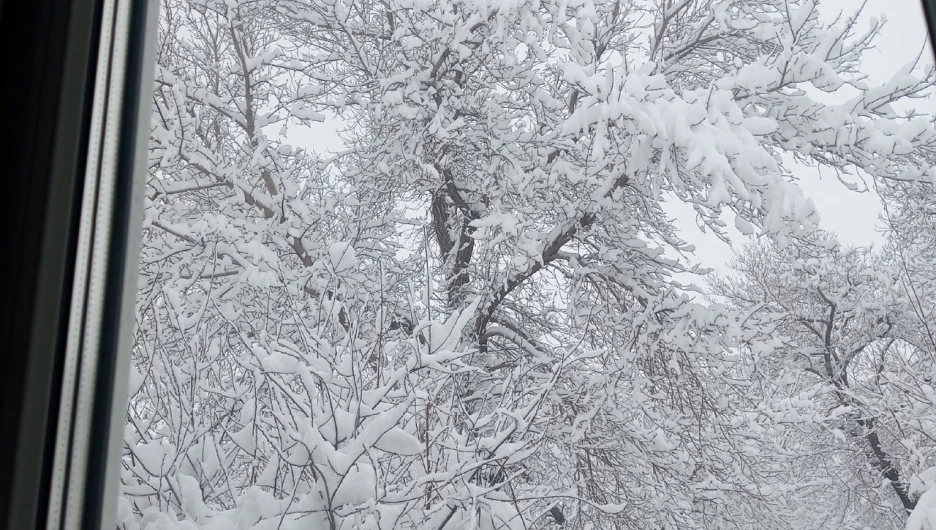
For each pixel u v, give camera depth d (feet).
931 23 2.94
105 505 2.33
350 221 23.76
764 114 21.21
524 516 13.03
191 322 13.16
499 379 20.90
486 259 22.12
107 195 2.45
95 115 2.44
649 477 21.90
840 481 39.37
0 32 2.41
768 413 30.73
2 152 2.34
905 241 35.22
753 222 19.21
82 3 2.46
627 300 24.35
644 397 22.06
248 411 11.31
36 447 2.17
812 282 39.17
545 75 25.77
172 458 10.19
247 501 9.44
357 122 25.39
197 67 25.89
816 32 21.01
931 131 20.13
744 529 25.80
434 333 12.03
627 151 20.39
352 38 25.52
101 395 2.35
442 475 10.52
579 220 23.70
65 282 2.30
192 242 19.27
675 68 27.14
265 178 24.00
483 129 23.50
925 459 27.78
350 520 9.91
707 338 22.72
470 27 22.68
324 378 11.35
